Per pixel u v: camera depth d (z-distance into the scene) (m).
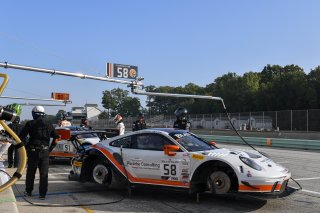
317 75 66.94
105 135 13.61
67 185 9.04
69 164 13.60
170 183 7.24
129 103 121.69
